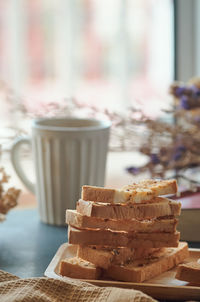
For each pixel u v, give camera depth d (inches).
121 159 56.5
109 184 53.1
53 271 21.8
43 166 27.4
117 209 21.2
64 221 28.0
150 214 21.3
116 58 72.1
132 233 21.5
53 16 72.2
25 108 31.3
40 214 28.5
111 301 18.8
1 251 25.2
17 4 71.1
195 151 30.6
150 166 31.0
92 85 73.5
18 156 28.7
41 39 72.4
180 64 40.4
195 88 30.5
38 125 27.5
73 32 72.5
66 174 27.2
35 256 24.7
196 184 31.1
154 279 21.5
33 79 73.2
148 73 70.6
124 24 70.9
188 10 39.4
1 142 29.6
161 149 30.7
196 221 25.9
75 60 73.2
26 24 71.6
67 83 73.8
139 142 31.3
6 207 26.0
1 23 70.8
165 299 20.6
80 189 27.5
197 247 25.5
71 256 23.3
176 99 31.4
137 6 70.0
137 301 18.6
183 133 30.6
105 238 21.5
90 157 27.3
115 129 31.0
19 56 72.4
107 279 21.4
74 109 31.4
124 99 72.1
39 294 19.2
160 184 22.0
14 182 50.6
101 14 71.4
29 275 22.9
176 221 21.6
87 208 21.4
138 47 70.8
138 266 21.4
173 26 40.3
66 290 19.7
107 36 71.7
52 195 27.6
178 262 22.6
